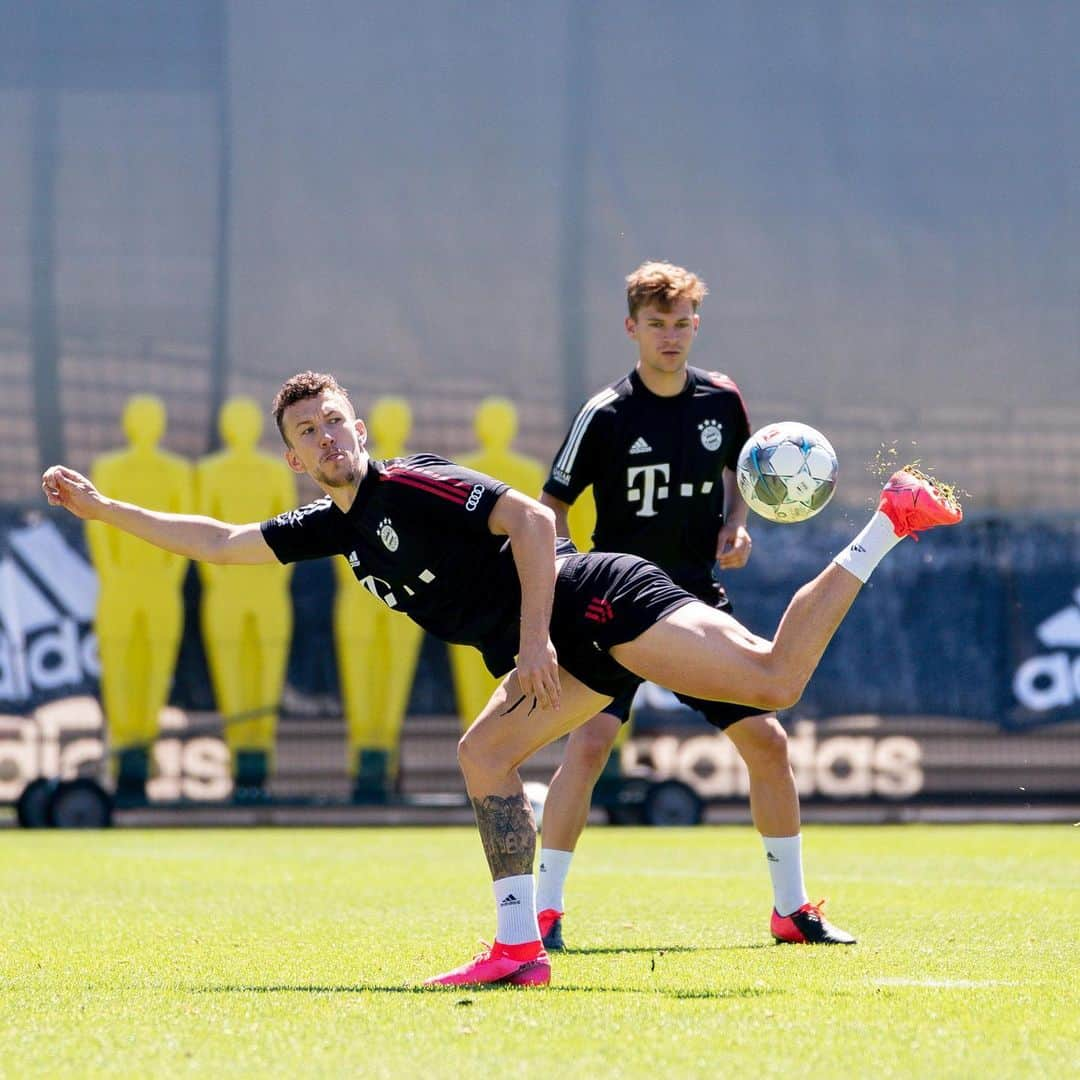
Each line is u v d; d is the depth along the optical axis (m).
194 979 15.98
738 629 15.07
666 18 44.19
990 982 15.19
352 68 43.75
